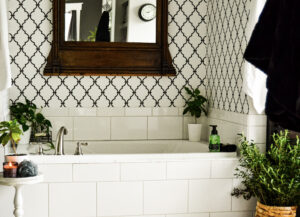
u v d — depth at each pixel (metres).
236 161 3.29
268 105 1.75
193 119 4.30
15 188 2.77
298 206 3.06
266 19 1.69
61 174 3.07
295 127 1.71
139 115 4.21
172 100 4.27
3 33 2.89
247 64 3.21
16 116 3.81
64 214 3.09
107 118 4.16
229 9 3.69
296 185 2.70
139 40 4.16
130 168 3.14
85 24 4.07
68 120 4.10
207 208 3.26
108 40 4.11
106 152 4.07
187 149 4.07
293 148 3.01
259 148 3.32
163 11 4.15
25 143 3.88
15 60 4.00
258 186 2.91
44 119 3.92
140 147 4.13
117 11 4.12
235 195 3.29
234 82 3.59
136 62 4.16
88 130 4.14
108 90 4.16
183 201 3.23
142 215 3.17
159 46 4.18
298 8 1.53
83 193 3.10
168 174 3.20
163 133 4.26
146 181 3.17
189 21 4.25
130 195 3.15
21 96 4.03
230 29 3.67
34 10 4.01
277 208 2.81
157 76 4.22
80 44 4.06
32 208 3.06
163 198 3.20
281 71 1.56
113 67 4.12
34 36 4.02
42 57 4.04
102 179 3.11
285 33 1.56
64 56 4.05
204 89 4.30
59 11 4.02
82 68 4.07
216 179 3.27
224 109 3.81
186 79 4.27
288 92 1.54
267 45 1.68
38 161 3.07
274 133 3.17
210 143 3.48
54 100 4.08
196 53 4.27
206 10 4.27
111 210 3.13
